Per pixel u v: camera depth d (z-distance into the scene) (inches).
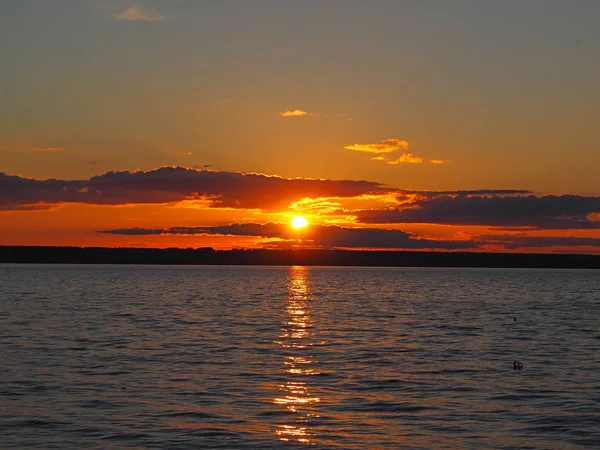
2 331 2479.1
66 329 2583.7
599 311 3841.0
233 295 5275.6
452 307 4084.6
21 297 4613.7
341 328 2738.7
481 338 2432.3
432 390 1492.4
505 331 2682.1
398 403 1371.8
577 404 1368.1
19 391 1440.7
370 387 1518.2
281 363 1820.9
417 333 2578.7
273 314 3432.6
